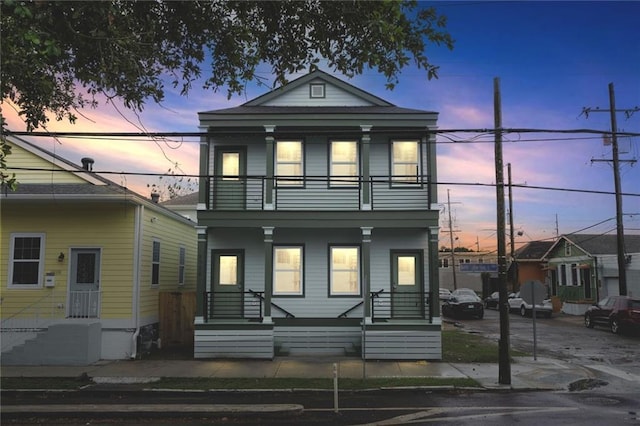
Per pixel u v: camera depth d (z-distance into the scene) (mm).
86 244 16312
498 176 13250
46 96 9875
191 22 9898
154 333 17453
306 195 17641
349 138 17750
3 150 9969
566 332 24578
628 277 31781
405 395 11469
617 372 14305
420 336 15789
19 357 14961
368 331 15852
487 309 43281
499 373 12445
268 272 16391
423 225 16516
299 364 14875
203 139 16953
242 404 10266
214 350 15828
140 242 16391
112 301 16062
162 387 11828
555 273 41625
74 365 14789
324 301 17531
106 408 9719
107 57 9117
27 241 16375
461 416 9359
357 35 9219
